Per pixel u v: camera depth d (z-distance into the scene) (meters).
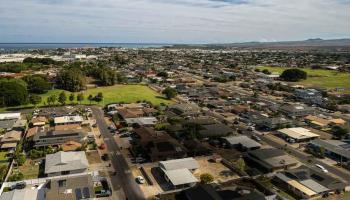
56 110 131.25
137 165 78.56
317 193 63.38
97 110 135.38
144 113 125.44
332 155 86.62
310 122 118.38
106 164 78.81
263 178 71.31
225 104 145.75
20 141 94.88
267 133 106.44
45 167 72.31
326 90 184.62
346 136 101.88
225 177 72.38
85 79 190.50
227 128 104.56
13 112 129.00
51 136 90.56
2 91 137.00
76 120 112.81
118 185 68.19
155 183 69.25
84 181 65.00
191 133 97.31
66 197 58.59
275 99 164.62
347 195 64.88
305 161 82.62
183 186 67.50
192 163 75.56
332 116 131.00
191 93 167.75
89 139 96.12
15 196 58.97
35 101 138.62
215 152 88.12
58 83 182.12
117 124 111.62
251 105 145.75
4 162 80.19
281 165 76.44
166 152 82.06
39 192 61.91
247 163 81.12
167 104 147.38
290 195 64.94
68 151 84.31
